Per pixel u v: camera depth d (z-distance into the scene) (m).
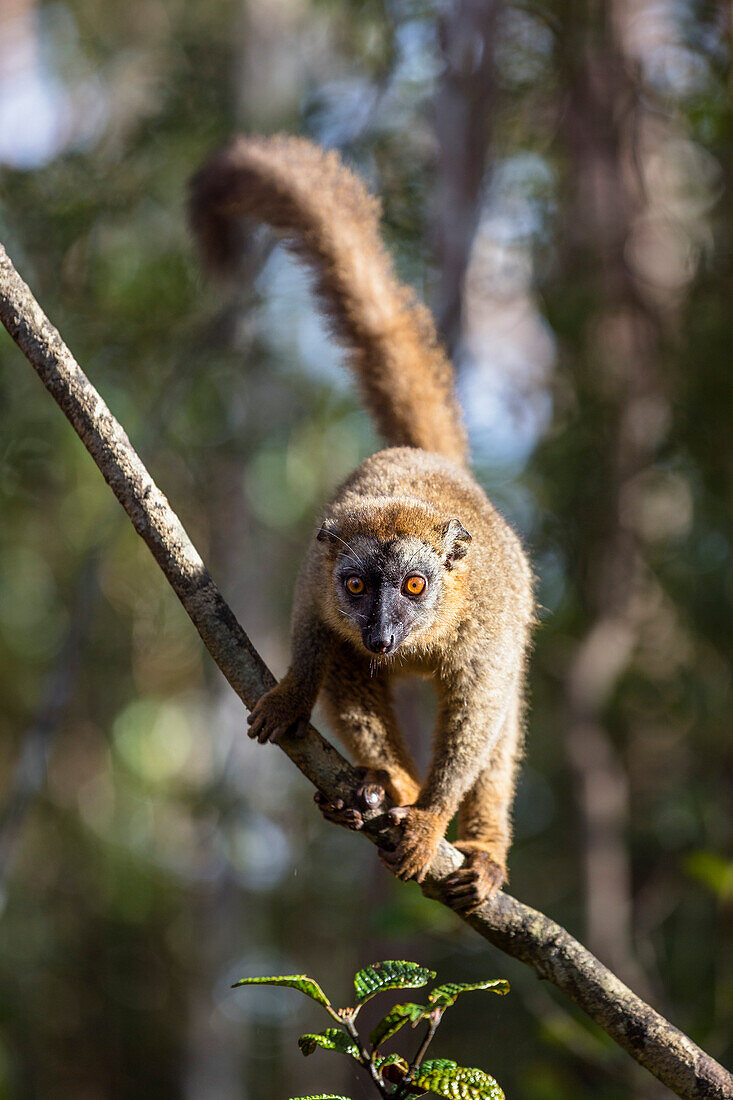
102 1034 24.50
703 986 13.92
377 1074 3.87
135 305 14.29
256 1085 24.05
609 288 15.91
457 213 12.78
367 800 5.22
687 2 15.13
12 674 19.80
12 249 14.30
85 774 24.22
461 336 12.49
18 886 23.27
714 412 14.47
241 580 19.00
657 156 16.98
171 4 16.95
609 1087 10.28
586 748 15.55
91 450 4.75
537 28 15.28
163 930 24.53
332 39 16.17
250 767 19.08
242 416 16.70
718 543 14.76
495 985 3.93
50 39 16.83
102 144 15.08
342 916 22.59
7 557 17.39
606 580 15.48
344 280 7.79
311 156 8.26
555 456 15.34
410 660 6.11
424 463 6.83
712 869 8.15
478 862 5.46
